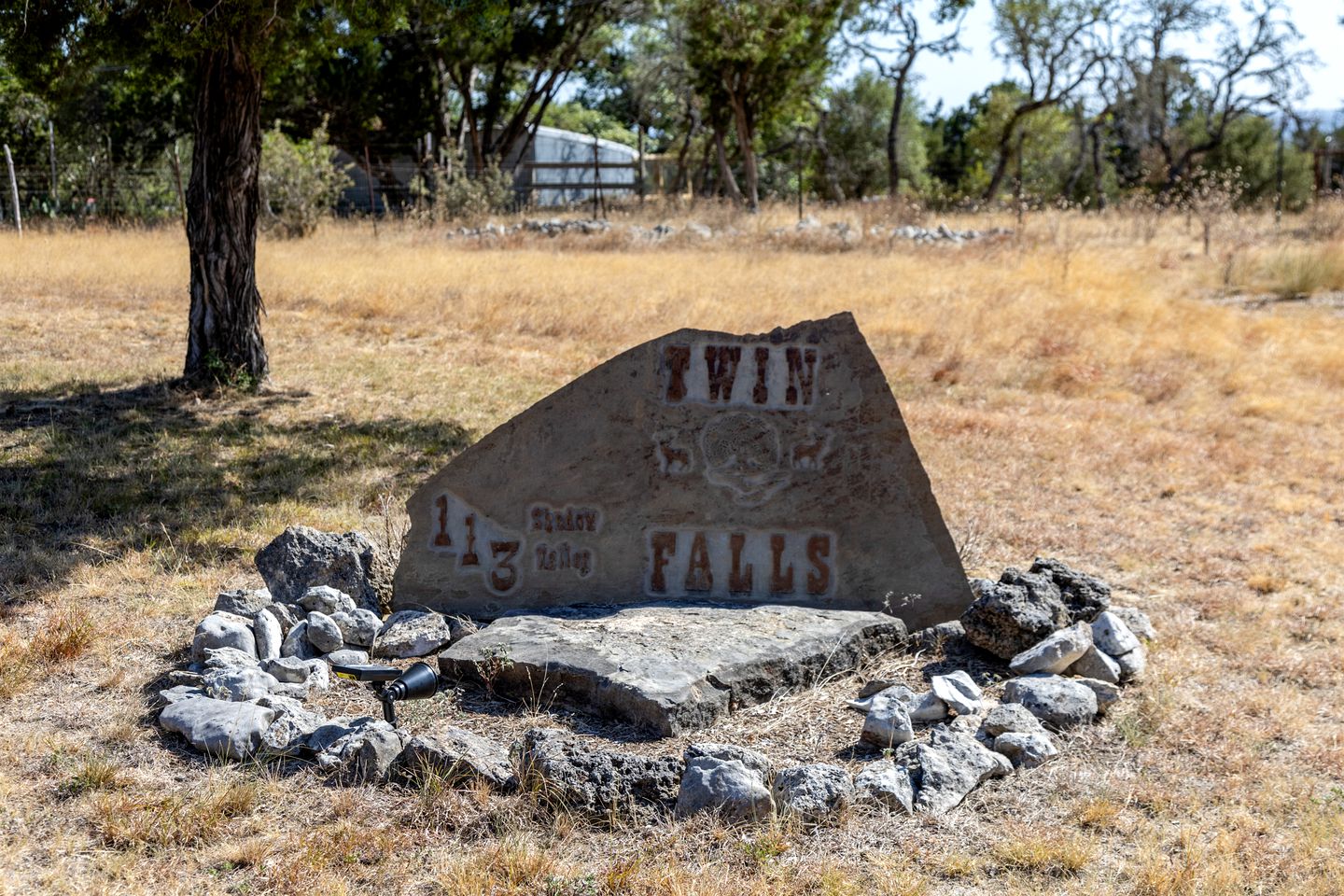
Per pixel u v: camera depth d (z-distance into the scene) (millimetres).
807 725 4848
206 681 4867
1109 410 11062
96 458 8242
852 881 3717
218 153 10422
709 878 3713
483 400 10680
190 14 9250
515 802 4117
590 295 16109
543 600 5941
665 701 4645
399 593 5961
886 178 54188
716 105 38750
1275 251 21500
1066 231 24469
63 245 19875
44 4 9633
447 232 26500
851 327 5816
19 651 5145
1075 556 7082
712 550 5926
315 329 14164
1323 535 7535
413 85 37375
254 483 7887
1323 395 11719
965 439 9773
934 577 5859
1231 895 3650
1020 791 4348
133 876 3648
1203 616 6195
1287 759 4633
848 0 38594
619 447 5898
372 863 3793
